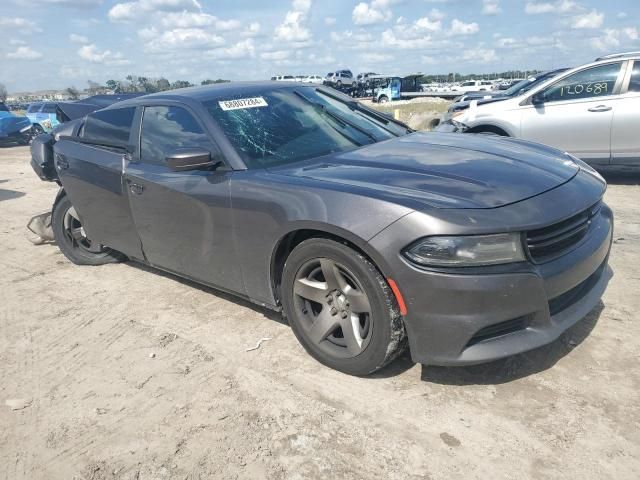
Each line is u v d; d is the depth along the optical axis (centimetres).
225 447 247
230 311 385
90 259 511
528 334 252
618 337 307
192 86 430
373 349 272
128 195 402
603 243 287
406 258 247
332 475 225
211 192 331
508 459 225
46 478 240
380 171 293
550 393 263
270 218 299
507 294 239
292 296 305
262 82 425
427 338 251
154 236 395
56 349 354
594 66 695
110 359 335
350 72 5575
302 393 281
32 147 537
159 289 439
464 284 237
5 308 429
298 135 358
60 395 301
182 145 361
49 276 496
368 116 418
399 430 248
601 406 251
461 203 249
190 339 350
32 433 271
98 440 260
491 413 253
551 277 249
